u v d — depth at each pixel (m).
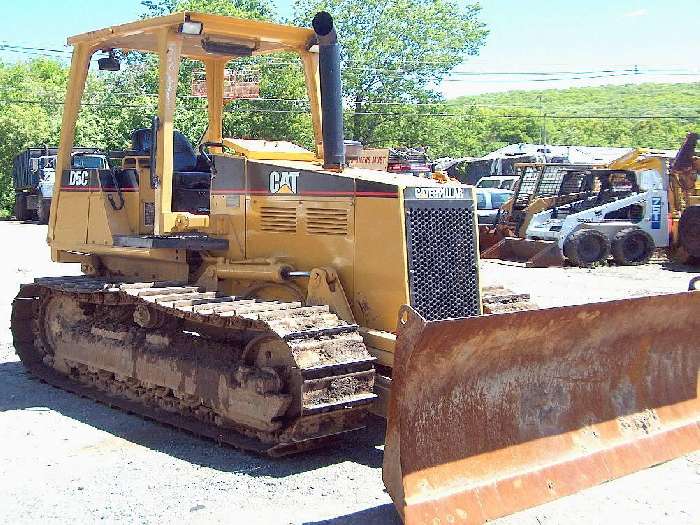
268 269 6.84
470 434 5.31
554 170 22.36
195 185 7.73
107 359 7.73
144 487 5.65
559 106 99.12
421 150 33.50
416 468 4.98
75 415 7.41
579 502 5.42
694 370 6.65
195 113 23.91
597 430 5.95
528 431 5.60
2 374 8.92
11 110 43.59
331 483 5.73
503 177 31.44
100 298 7.70
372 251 6.31
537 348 5.62
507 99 114.19
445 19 45.50
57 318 8.60
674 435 6.27
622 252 20.09
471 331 5.02
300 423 5.84
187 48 7.90
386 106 43.88
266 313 6.05
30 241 23.72
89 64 8.19
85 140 26.27
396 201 6.14
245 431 6.51
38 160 33.88
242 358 6.36
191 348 6.93
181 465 6.10
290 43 7.58
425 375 5.05
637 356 6.32
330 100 6.79
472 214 6.44
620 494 5.56
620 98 109.50
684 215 19.92
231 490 5.59
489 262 20.88
